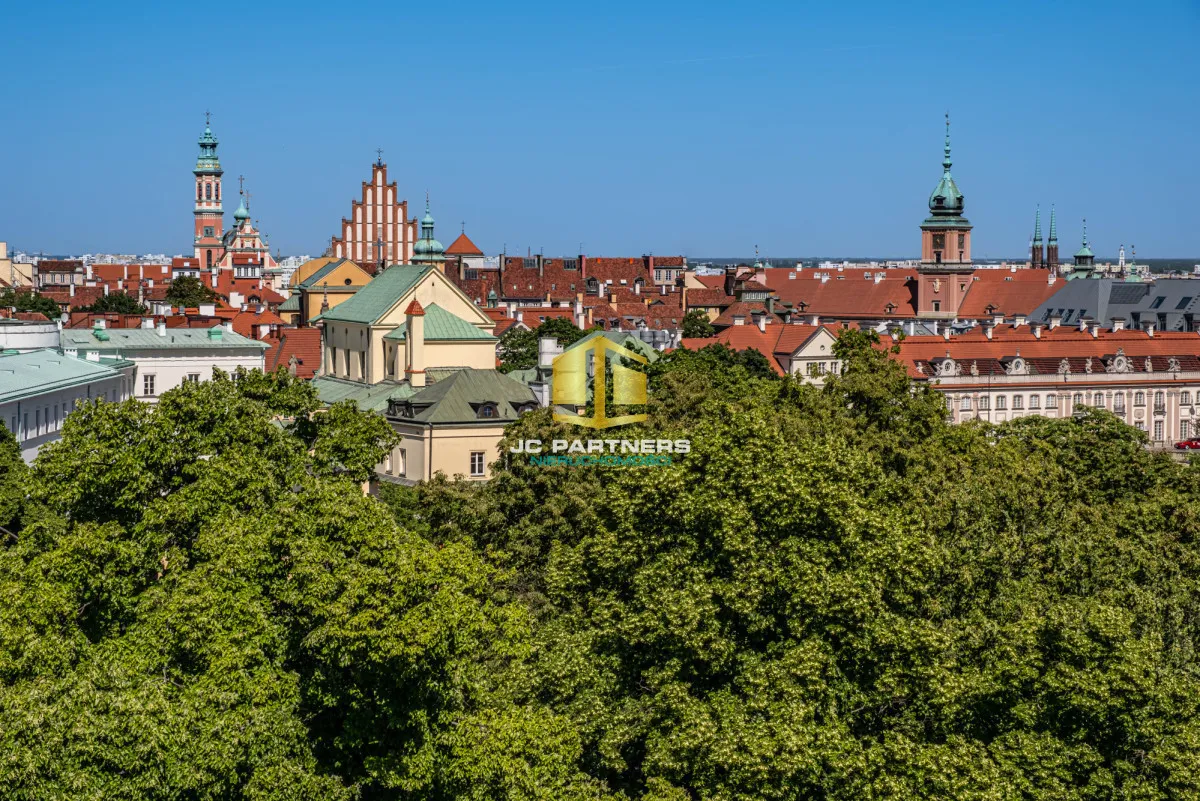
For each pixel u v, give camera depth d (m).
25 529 82.88
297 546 74.00
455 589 72.81
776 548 83.69
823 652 78.62
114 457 86.12
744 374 165.62
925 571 85.44
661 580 83.69
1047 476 118.12
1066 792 76.81
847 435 117.62
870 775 74.62
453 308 174.00
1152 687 79.12
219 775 64.88
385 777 70.88
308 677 73.19
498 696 79.00
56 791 58.31
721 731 75.38
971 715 81.56
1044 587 95.31
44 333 165.00
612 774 81.25
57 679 63.91
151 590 75.12
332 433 102.88
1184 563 104.00
